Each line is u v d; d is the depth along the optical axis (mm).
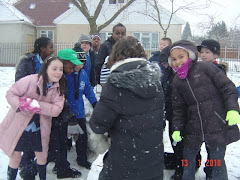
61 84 2984
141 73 2074
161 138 2277
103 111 2135
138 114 2139
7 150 2879
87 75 3926
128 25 21781
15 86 2842
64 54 3246
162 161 2283
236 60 20844
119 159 2180
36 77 2889
